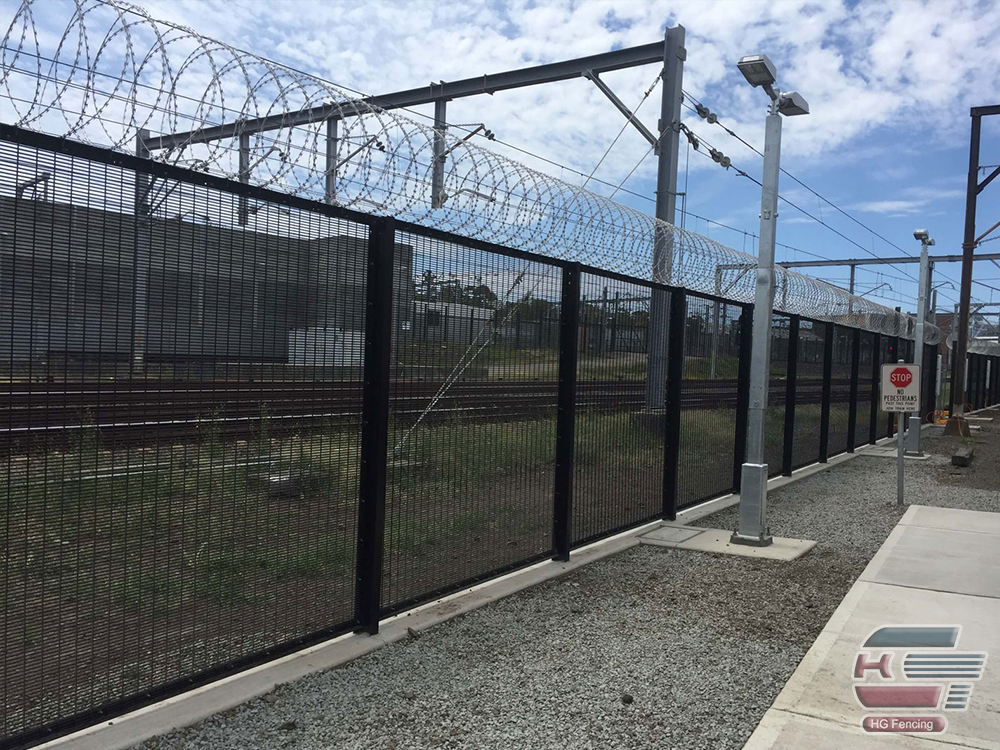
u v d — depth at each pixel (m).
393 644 4.46
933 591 5.66
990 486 10.84
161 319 3.35
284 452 3.98
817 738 3.41
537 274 5.76
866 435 16.17
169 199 3.34
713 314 8.80
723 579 6.02
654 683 4.04
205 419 3.58
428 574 5.05
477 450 5.38
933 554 6.77
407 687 3.89
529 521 5.98
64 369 3.06
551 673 4.12
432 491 5.02
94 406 3.17
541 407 5.98
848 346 14.26
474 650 4.41
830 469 12.34
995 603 5.38
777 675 4.17
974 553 6.81
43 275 2.97
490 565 5.62
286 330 3.89
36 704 3.24
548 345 5.97
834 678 4.06
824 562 6.60
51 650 3.33
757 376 7.20
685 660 4.36
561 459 6.23
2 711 3.14
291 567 4.21
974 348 29.58
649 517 7.70
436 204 4.52
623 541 7.11
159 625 4.18
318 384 4.09
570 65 16.55
